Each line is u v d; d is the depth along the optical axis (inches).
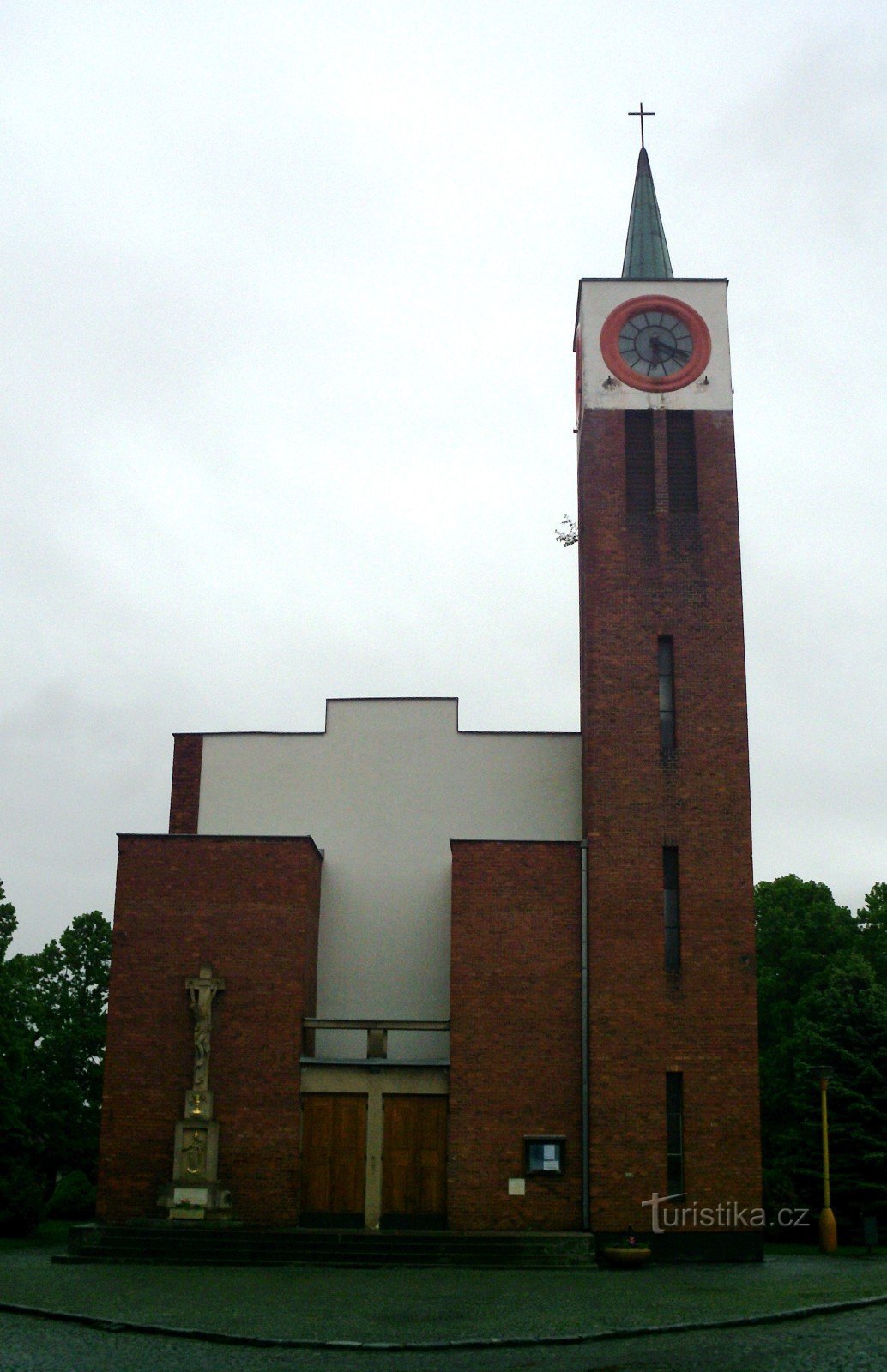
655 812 1665.8
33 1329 1026.7
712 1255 1536.7
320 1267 1430.9
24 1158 2180.1
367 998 1792.6
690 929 1628.9
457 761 1878.7
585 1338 959.6
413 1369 859.4
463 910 1656.0
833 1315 1047.6
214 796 1881.2
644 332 1833.2
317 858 1784.0
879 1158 2039.9
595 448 1788.9
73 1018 2728.8
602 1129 1571.1
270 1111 1605.6
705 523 1759.4
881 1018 2150.6
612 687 1706.4
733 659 1715.1
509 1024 1622.8
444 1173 1593.3
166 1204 1565.0
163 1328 1002.7
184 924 1660.9
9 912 2333.9
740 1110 1574.8
